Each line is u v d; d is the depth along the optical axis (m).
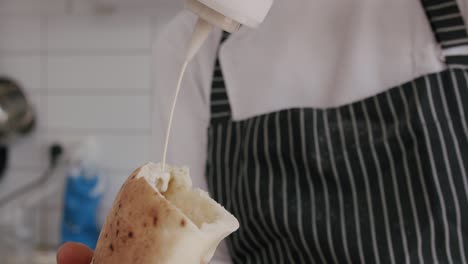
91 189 1.61
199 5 0.68
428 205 0.90
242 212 1.00
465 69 0.92
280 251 0.98
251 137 1.00
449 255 0.89
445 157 0.90
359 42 0.99
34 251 1.65
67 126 1.67
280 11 1.04
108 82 1.64
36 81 1.67
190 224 0.61
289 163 0.98
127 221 0.63
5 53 1.68
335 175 0.95
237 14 0.63
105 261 0.65
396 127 0.93
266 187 0.98
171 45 1.09
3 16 1.67
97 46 1.64
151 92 1.62
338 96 0.99
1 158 1.68
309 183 0.97
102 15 1.62
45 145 1.68
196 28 0.72
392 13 0.98
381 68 0.98
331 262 0.95
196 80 1.07
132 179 0.67
